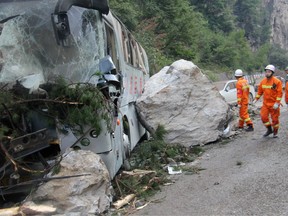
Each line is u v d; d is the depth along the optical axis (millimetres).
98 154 5781
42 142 5359
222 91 18781
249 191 6117
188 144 9711
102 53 6168
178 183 7090
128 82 8883
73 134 5688
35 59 6074
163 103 9719
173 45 31984
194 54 33281
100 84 5852
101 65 5887
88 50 6113
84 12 6160
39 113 5605
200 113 9898
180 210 5625
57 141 5688
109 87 6047
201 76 10133
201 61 45781
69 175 5242
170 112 9750
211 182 6871
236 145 9805
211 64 47594
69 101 5500
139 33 25562
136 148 9109
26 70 6027
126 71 8617
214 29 61031
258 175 6922
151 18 30062
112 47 7086
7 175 5430
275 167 7332
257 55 71312
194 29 35375
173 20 31891
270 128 10359
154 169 7754
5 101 5262
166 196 6387
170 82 9984
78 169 5297
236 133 11227
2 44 6043
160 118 9711
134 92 9883
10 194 5758
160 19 30766
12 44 6062
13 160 5121
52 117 5590
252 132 11391
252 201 5664
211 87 10164
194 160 8773
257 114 15602
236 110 16281
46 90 5660
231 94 19062
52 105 5582
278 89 10047
